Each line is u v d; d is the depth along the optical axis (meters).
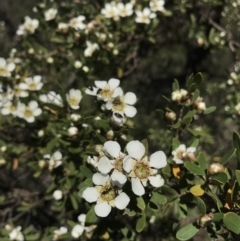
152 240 0.31
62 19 0.37
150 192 0.21
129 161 0.18
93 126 0.25
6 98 0.29
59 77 0.38
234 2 0.40
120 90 0.22
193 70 0.48
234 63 0.41
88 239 0.27
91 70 0.33
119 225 0.25
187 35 0.44
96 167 0.20
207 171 0.19
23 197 0.38
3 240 0.31
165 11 0.36
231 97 0.34
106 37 0.33
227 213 0.17
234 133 0.19
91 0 0.39
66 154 0.28
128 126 0.23
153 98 0.54
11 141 0.32
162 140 0.39
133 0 0.36
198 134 0.24
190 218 0.34
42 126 0.29
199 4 0.41
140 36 0.36
